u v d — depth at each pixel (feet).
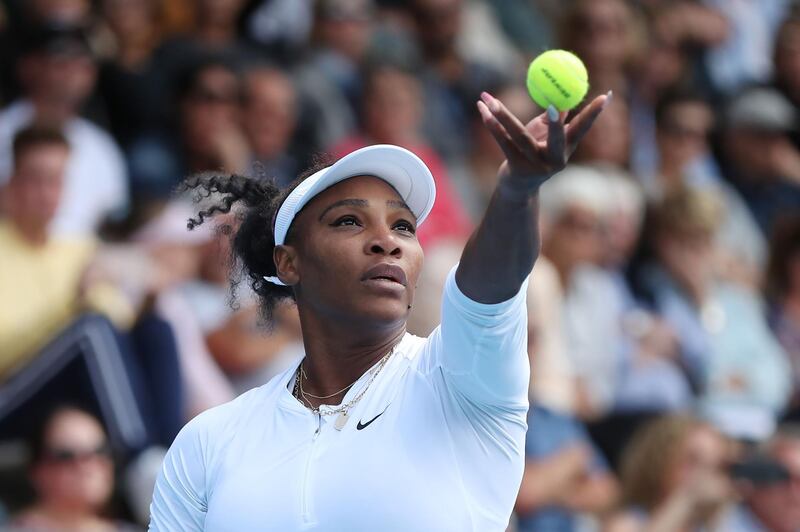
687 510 77.77
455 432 33.01
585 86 32.27
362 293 34.17
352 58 104.42
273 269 38.63
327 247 34.63
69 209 81.66
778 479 79.46
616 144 104.78
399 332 35.58
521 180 29.96
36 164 75.72
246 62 93.25
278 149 92.48
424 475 32.42
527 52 121.90
